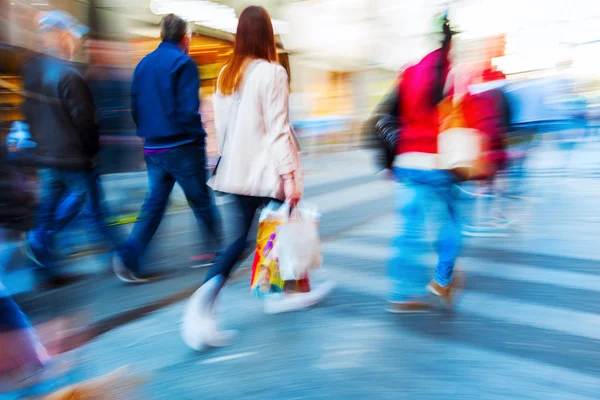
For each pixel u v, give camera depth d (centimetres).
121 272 397
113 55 462
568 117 695
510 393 244
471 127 317
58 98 297
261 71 282
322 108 1952
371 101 2109
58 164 295
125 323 329
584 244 500
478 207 645
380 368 269
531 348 288
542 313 335
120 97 481
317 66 1931
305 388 253
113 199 521
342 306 351
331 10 1981
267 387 254
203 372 269
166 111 396
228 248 293
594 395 241
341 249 487
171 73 391
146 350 293
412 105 313
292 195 290
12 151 159
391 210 664
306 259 308
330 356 283
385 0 2095
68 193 319
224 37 1146
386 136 326
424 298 361
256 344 300
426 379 257
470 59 322
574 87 711
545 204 699
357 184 918
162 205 416
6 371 166
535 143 714
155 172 412
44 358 175
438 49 309
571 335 303
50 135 291
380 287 385
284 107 284
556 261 447
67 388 181
